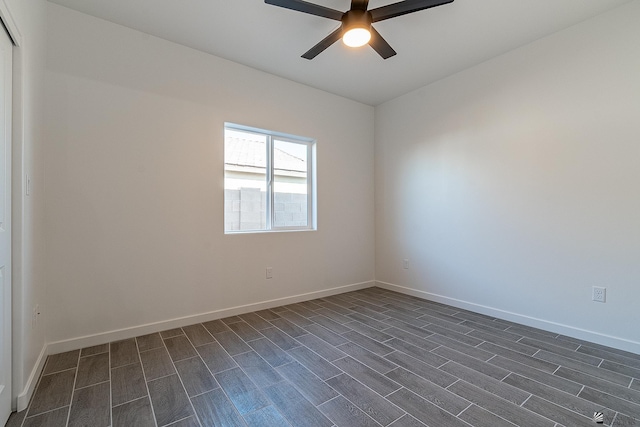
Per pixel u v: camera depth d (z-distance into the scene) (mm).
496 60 2814
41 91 1967
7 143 1413
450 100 3209
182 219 2617
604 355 2068
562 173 2420
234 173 3070
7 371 1418
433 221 3395
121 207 2344
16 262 1478
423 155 3494
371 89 3557
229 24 2344
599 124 2234
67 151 2141
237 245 2941
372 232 4078
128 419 1434
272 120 3160
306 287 3449
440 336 2416
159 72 2512
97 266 2254
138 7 2146
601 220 2236
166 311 2541
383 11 1846
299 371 1873
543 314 2539
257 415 1459
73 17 2172
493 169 2855
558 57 2428
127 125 2367
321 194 3588
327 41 2119
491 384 1726
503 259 2795
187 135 2641
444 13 2195
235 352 2129
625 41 2115
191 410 1497
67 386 1701
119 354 2092
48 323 2076
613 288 2188
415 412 1479
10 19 1350
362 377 1804
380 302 3365
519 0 2061
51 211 2086
